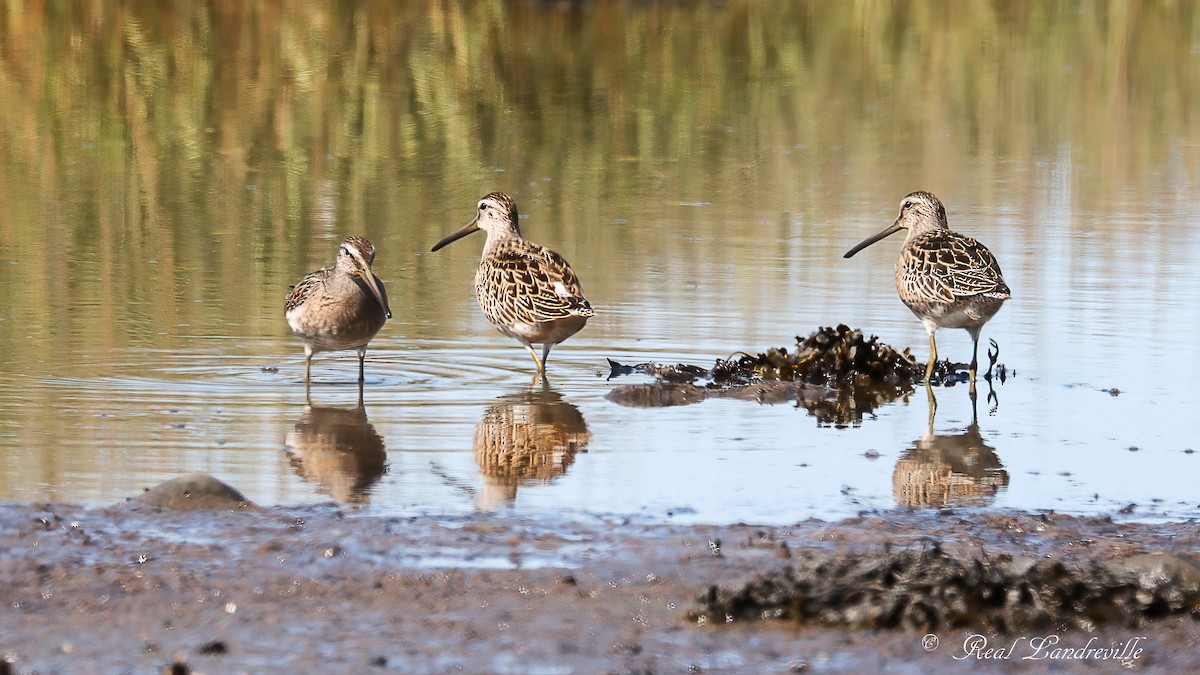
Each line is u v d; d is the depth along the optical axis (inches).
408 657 312.3
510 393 563.2
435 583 354.0
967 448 495.2
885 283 748.0
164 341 624.4
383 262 780.0
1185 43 1566.2
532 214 893.8
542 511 413.7
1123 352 626.8
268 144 1058.7
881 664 313.0
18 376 565.9
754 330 659.4
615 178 1005.2
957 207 924.0
